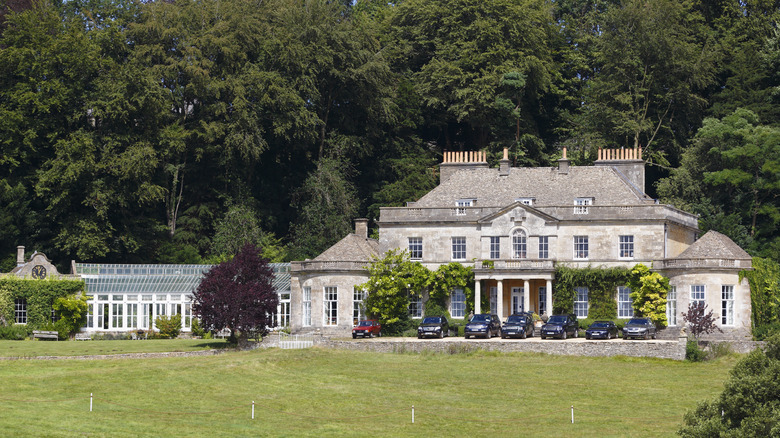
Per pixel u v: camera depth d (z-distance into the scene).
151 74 97.44
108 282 86.75
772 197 100.88
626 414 52.59
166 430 46.09
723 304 74.88
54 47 93.75
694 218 87.94
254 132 101.38
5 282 84.06
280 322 85.56
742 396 38.34
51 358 63.47
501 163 86.50
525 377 61.75
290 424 49.06
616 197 82.25
